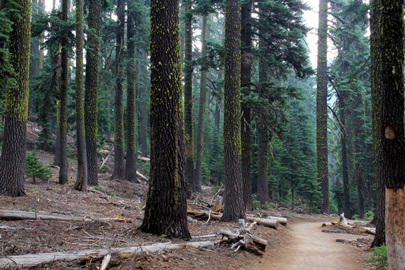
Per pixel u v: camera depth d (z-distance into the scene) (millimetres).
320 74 23562
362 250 10016
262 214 15828
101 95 25328
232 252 7582
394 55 5273
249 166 16516
